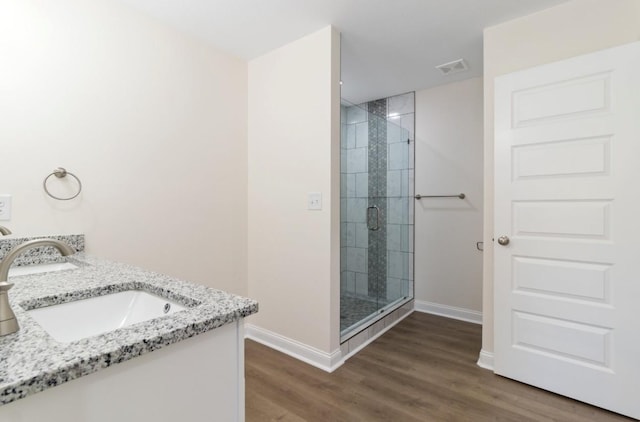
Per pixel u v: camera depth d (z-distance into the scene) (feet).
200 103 7.45
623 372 5.25
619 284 5.28
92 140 5.71
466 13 6.39
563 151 5.75
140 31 6.36
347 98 11.50
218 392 2.62
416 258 10.97
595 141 5.47
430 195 10.62
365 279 9.40
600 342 5.45
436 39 7.45
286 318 7.73
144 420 2.17
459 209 10.10
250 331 8.53
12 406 1.63
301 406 5.58
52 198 5.26
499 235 6.46
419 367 6.95
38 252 5.03
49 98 5.21
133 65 6.25
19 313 2.65
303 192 7.38
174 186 6.96
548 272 5.92
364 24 6.83
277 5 6.16
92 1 5.69
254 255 8.45
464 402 5.69
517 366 6.31
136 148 6.32
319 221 7.11
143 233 6.45
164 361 2.27
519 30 6.48
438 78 9.79
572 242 5.69
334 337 7.08
